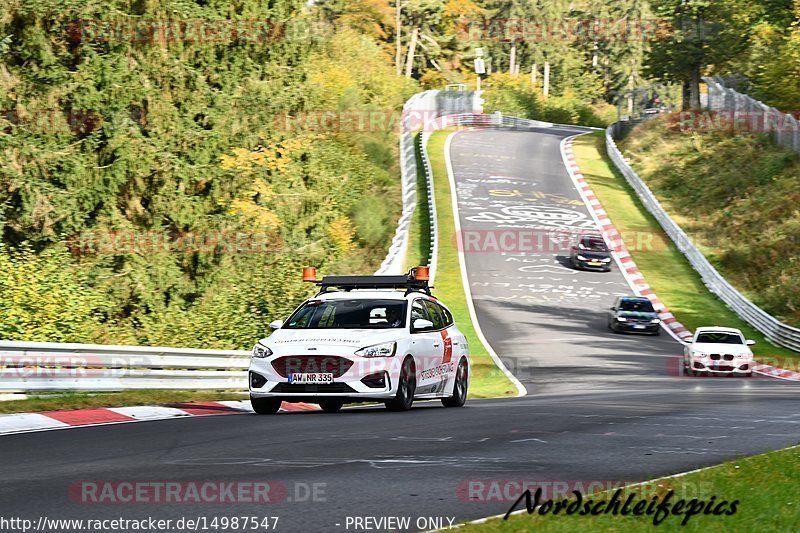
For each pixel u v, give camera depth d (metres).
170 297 81.31
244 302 57.12
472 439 24.59
